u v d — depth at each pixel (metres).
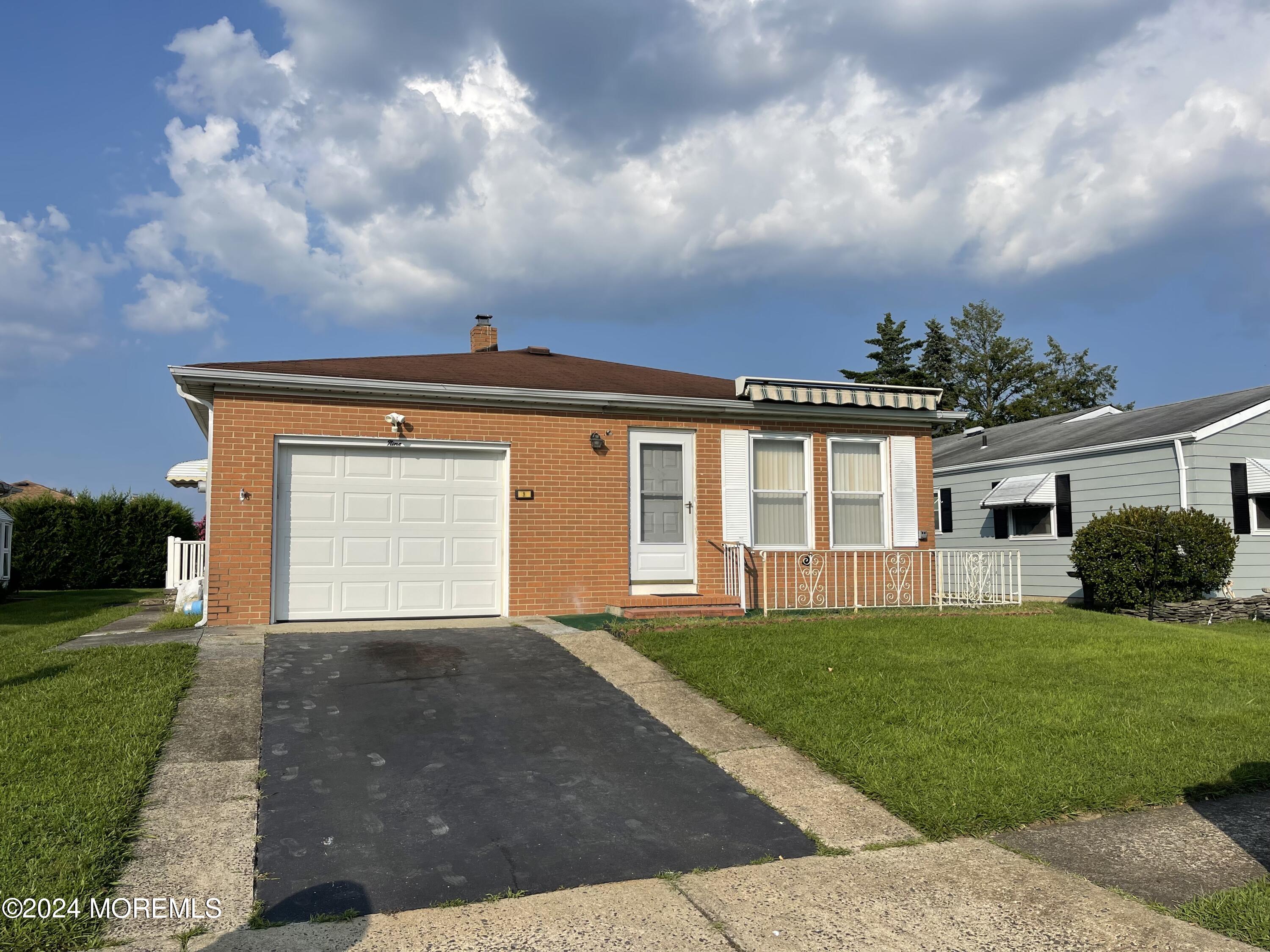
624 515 12.62
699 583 12.95
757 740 6.85
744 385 12.96
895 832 5.30
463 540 11.88
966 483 22.69
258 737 6.45
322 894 4.37
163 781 5.55
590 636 10.03
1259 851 4.98
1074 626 11.44
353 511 11.41
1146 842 5.12
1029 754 6.33
